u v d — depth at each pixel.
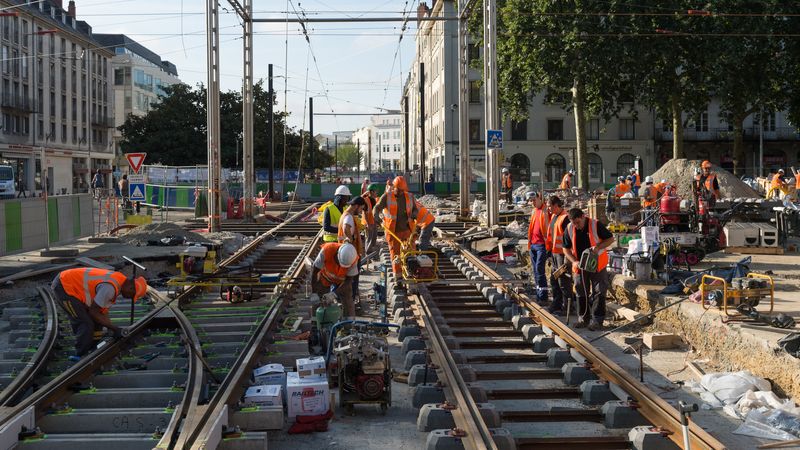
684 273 12.41
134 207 35.75
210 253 13.55
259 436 6.00
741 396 7.59
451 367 7.99
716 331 9.34
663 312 10.98
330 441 6.50
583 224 11.35
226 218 34.00
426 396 7.39
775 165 68.75
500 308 12.38
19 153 66.12
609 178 68.38
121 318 11.40
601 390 7.50
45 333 10.07
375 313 12.49
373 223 15.67
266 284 12.82
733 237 16.91
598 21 42.41
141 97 102.12
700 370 8.88
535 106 67.94
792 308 10.30
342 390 7.26
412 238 14.20
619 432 6.61
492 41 24.47
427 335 9.86
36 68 69.56
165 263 18.53
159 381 7.97
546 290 13.20
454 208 40.66
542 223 13.12
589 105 49.75
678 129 47.16
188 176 48.28
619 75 46.06
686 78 45.75
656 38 42.44
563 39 42.00
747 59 44.62
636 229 19.92
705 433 5.86
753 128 67.62
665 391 8.06
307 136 78.94
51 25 72.00
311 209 41.78
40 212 19.69
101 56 85.50
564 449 6.24
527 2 43.38
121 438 6.00
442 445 5.93
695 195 16.97
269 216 33.22
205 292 13.80
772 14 41.81
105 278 9.18
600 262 11.12
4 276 15.16
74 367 7.87
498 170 24.83
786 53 44.34
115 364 8.60
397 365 9.12
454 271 17.42
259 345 8.98
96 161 86.12
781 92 48.78
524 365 9.17
